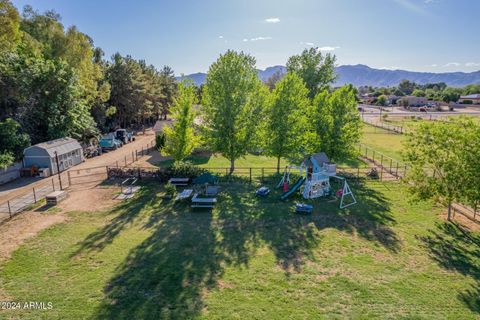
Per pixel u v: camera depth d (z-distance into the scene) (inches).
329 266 542.6
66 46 1718.8
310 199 903.7
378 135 2210.9
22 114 1322.6
